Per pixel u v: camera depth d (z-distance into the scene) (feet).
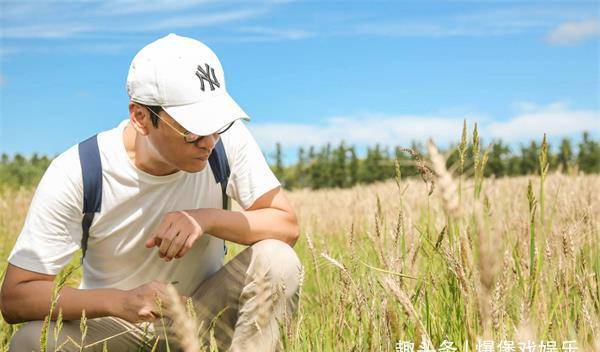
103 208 8.07
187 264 8.74
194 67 7.58
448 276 7.45
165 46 7.66
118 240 8.30
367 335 6.95
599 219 10.88
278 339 7.98
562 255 7.68
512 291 7.57
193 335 5.57
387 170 102.63
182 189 8.33
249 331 8.20
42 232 7.84
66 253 8.01
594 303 7.57
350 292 7.40
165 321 8.16
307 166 105.91
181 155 7.62
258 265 8.28
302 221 22.94
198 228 7.86
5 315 8.01
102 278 8.65
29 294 7.68
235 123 9.11
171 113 7.39
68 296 7.61
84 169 7.94
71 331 7.91
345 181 105.19
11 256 7.83
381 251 7.68
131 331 8.34
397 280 7.04
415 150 6.70
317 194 40.40
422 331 5.68
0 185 48.91
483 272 4.33
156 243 7.92
